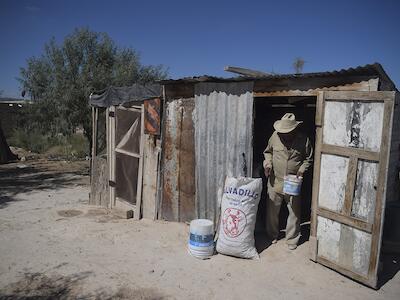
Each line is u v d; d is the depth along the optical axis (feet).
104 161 26.45
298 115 23.97
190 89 19.94
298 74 15.35
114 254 17.04
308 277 14.76
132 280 14.49
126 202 24.25
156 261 16.25
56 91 41.86
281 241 18.35
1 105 69.46
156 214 22.13
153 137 21.86
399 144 22.22
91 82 41.63
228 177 17.21
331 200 15.11
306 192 23.49
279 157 17.38
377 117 13.32
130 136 23.70
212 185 19.36
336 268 14.99
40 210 25.49
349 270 14.49
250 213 16.34
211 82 18.92
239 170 18.13
